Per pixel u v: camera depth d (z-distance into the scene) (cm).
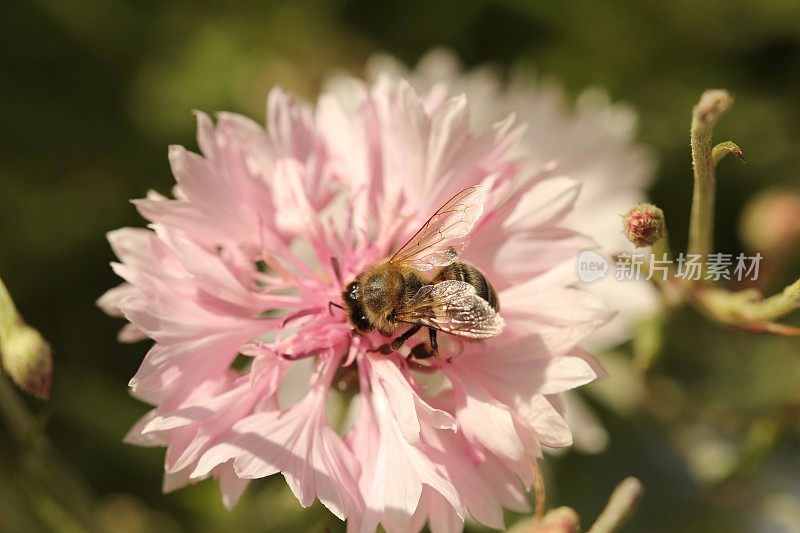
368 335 19
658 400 23
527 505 18
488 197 19
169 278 19
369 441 19
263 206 20
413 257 19
